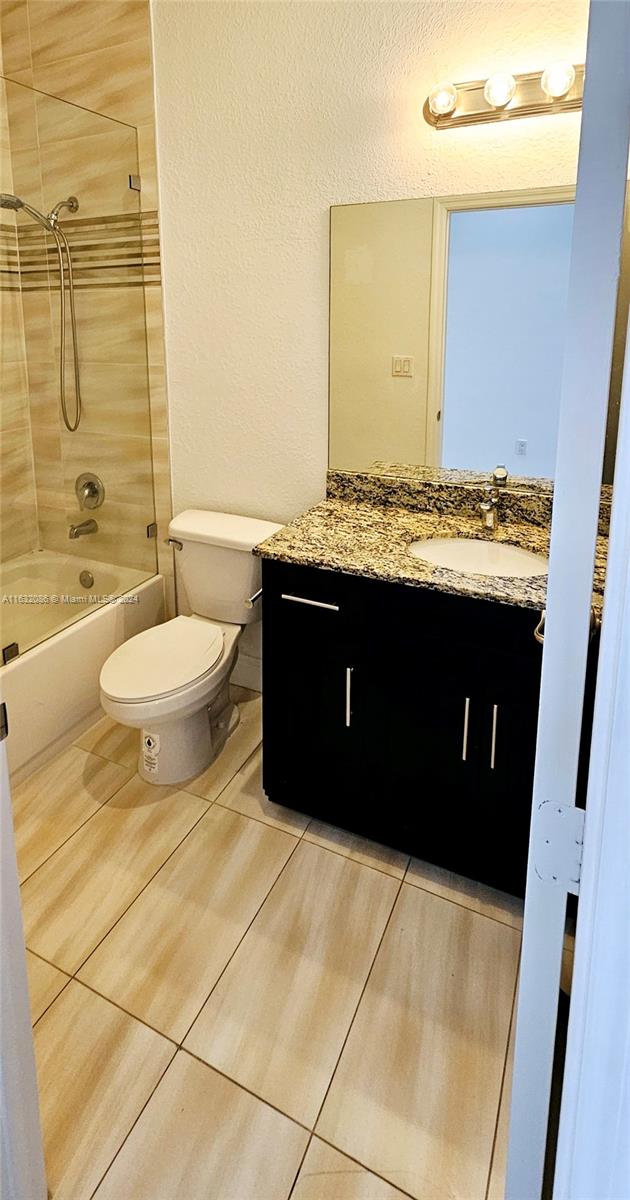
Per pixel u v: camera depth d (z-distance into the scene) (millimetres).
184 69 2225
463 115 1895
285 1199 1267
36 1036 1534
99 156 2400
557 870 742
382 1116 1397
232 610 2520
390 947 1762
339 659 1934
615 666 578
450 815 1923
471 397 2127
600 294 581
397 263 2113
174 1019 1577
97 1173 1298
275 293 2326
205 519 2551
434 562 2031
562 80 1744
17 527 2785
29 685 2287
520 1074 836
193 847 2070
